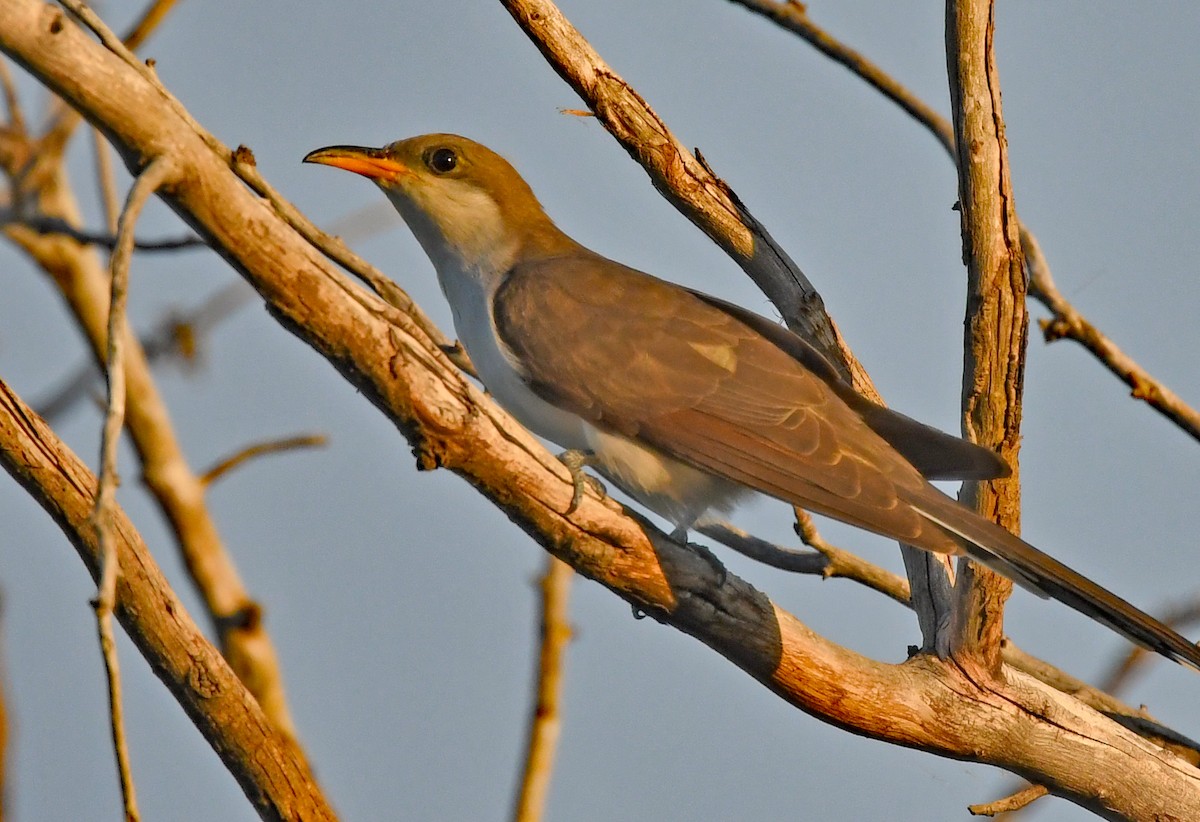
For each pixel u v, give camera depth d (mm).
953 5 8938
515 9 10094
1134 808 9695
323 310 7344
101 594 6016
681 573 8758
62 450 7750
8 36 6258
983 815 9781
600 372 10320
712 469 9953
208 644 7965
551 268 11008
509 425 8117
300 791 8148
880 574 11430
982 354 9086
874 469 9516
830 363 10508
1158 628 8773
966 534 9062
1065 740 9484
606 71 10266
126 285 6195
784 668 9016
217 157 6801
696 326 10508
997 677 9375
